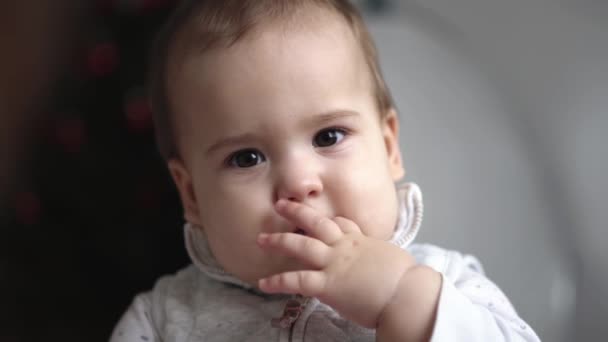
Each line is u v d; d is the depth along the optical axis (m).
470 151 1.17
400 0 1.35
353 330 0.67
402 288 0.58
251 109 0.66
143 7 1.47
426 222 1.10
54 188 1.51
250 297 0.75
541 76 1.36
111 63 1.46
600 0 1.29
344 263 0.60
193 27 0.73
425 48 1.25
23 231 1.56
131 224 1.46
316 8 0.72
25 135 1.83
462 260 0.79
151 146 1.44
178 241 1.45
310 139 0.67
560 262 1.19
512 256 1.12
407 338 0.56
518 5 1.36
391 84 1.17
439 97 1.20
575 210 1.31
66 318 1.51
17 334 1.47
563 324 1.16
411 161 1.13
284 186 0.65
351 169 0.67
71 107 1.62
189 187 0.80
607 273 1.26
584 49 1.31
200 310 0.76
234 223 0.68
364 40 0.77
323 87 0.67
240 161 0.68
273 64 0.66
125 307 1.51
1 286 1.51
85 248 1.50
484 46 1.40
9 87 1.83
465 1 1.38
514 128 1.30
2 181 1.80
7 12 1.82
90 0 1.86
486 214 1.13
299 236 0.61
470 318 0.57
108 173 1.46
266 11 0.70
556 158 1.33
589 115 1.30
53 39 1.87
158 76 0.82
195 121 0.71
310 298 0.68
